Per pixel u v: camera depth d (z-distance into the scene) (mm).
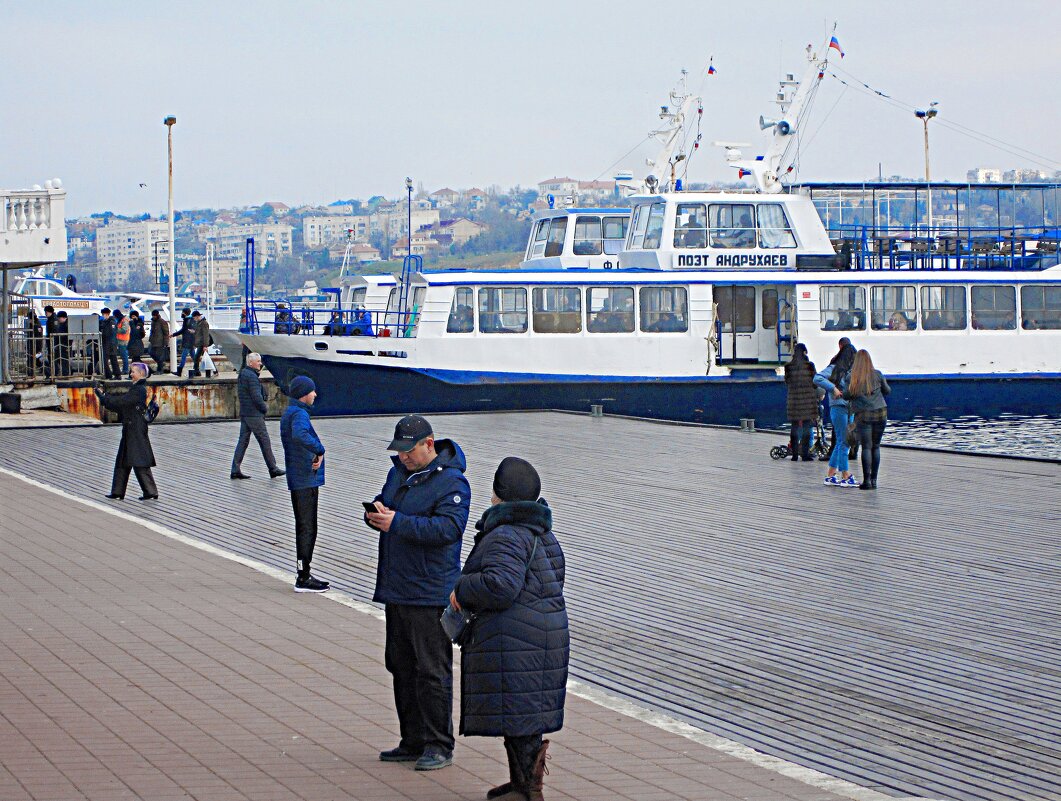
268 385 49500
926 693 12945
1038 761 10914
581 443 35500
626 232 55375
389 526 10359
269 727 11219
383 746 10789
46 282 75562
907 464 31328
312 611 16094
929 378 50062
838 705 12555
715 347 48750
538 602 9211
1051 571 18891
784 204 51906
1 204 43625
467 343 47062
